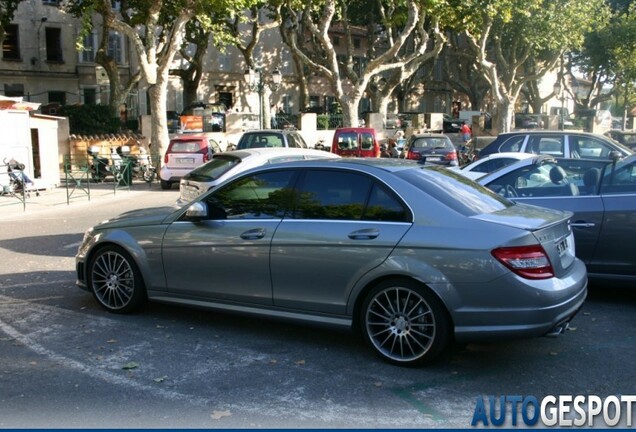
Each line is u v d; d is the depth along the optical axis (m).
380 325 4.78
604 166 6.77
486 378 4.52
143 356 4.95
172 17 28.89
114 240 5.92
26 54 37.03
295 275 5.01
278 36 43.53
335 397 4.19
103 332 5.52
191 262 5.52
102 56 29.14
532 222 4.62
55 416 3.88
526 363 4.82
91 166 20.88
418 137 20.59
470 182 5.47
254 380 4.47
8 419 3.84
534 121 38.72
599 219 6.40
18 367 4.70
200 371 4.63
